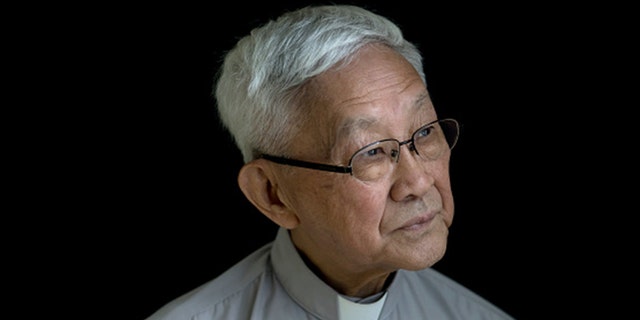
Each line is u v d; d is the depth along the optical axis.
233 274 1.91
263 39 1.60
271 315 1.81
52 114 2.79
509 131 2.81
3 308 2.79
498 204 2.84
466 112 2.81
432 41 2.77
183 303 1.87
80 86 2.80
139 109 2.84
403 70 1.53
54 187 2.82
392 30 1.59
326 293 1.74
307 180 1.55
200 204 2.91
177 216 2.90
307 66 1.50
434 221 1.56
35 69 2.77
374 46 1.53
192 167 2.89
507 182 2.83
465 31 2.78
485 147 2.83
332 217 1.55
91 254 2.86
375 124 1.48
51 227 2.82
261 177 1.66
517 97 2.79
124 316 2.89
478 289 2.87
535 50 2.74
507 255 2.85
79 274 2.85
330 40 1.50
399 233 1.53
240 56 1.65
